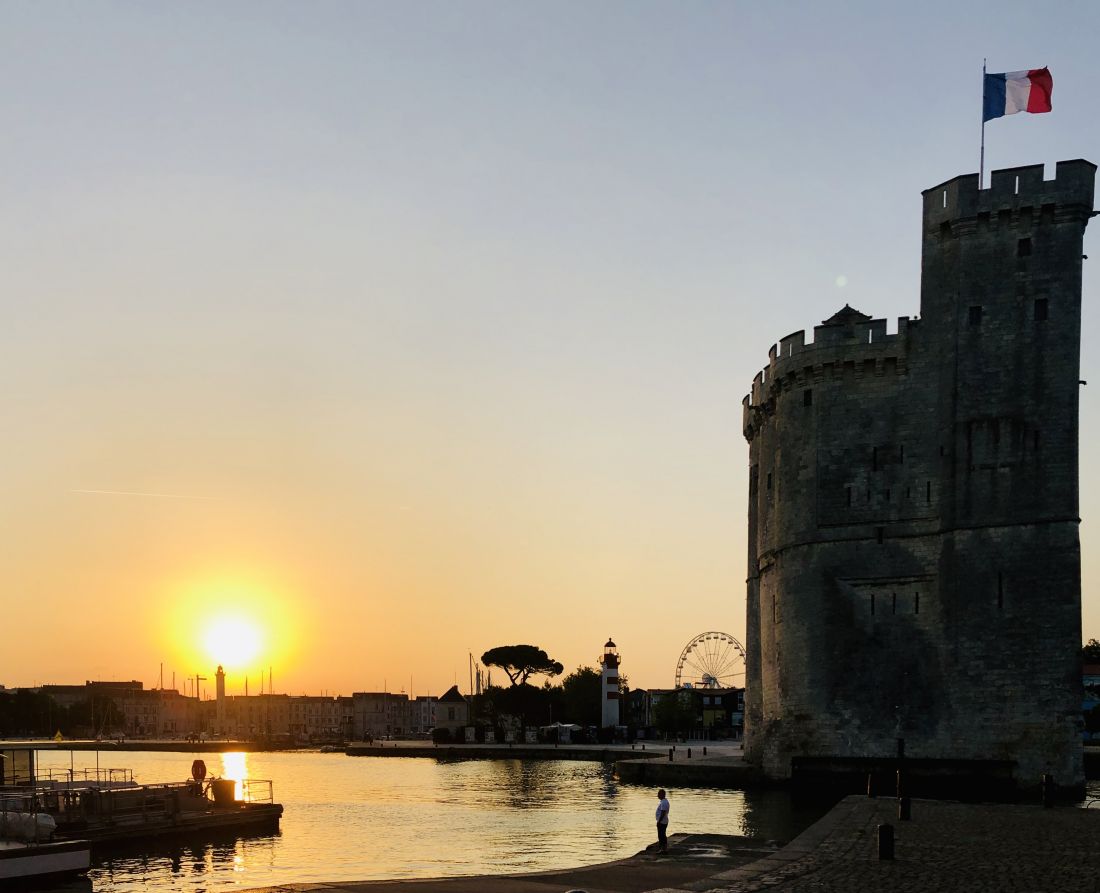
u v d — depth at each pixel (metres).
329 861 48.44
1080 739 64.38
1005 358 68.62
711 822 57.28
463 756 157.88
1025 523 66.94
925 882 28.41
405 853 50.44
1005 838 37.69
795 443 76.81
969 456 69.00
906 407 72.62
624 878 32.59
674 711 188.50
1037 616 66.00
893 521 72.19
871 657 71.62
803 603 74.75
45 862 38.84
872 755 70.38
